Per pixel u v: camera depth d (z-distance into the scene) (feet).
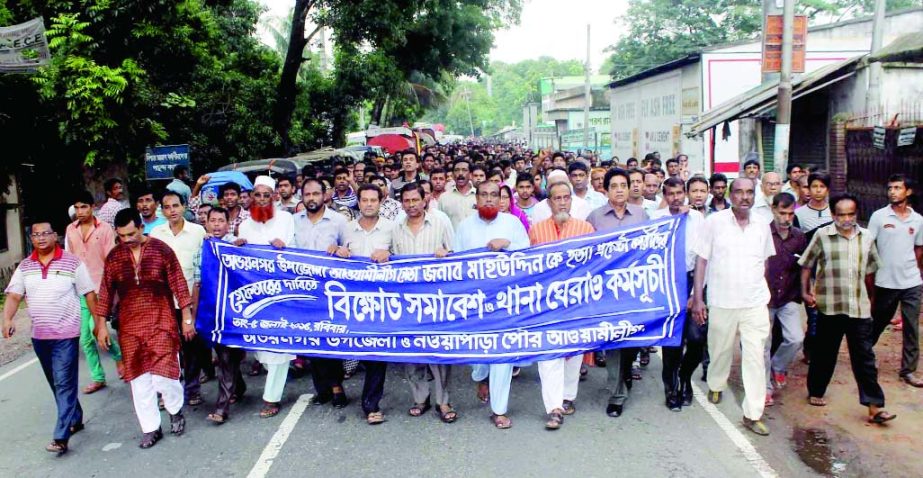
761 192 25.73
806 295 20.16
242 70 79.97
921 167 32.53
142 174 49.85
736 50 69.67
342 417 20.59
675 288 19.33
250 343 20.31
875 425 19.16
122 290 18.81
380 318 19.90
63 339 18.79
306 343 20.16
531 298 19.43
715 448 17.88
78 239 24.39
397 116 151.43
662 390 22.18
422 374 20.47
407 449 18.24
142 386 18.81
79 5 44.57
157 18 47.11
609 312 19.30
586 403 21.15
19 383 24.97
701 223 19.52
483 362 19.40
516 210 27.12
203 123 68.80
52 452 18.79
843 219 18.95
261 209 21.49
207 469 17.53
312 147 100.53
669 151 80.38
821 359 20.24
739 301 18.78
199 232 22.63
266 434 19.53
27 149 47.39
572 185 27.14
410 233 20.51
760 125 55.62
